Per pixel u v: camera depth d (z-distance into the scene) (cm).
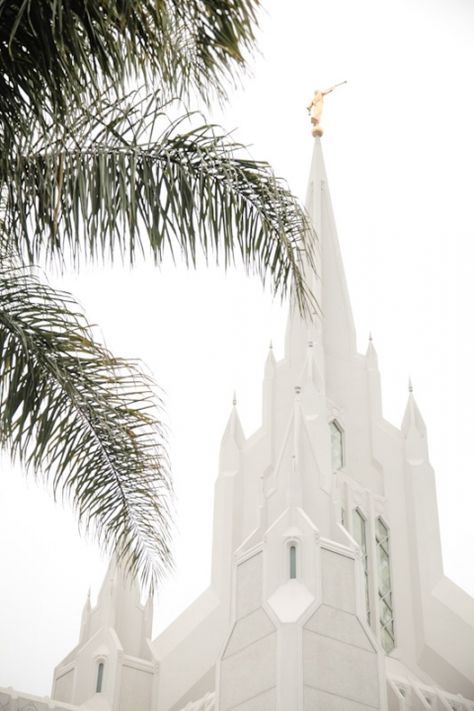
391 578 4103
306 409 4147
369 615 3928
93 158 1154
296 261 1295
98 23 1030
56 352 1270
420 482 4284
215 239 1220
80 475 1377
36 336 1262
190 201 1194
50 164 1123
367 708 3055
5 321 1246
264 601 3203
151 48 1095
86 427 1350
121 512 1427
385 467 4353
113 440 1326
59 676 3831
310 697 2956
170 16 1092
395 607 4038
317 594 3167
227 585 4091
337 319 4684
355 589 3291
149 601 4075
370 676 3125
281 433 4391
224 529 4225
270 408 4481
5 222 1245
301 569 3250
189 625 4025
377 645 3206
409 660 3916
